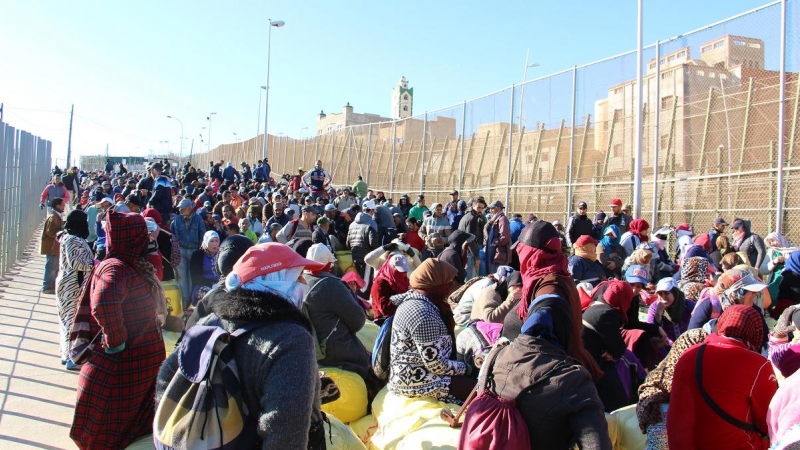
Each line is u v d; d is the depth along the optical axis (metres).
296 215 15.09
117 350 3.94
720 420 3.17
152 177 16.84
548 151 17.11
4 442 4.99
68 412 5.75
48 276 11.44
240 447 2.36
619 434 4.51
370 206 14.52
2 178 12.15
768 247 10.08
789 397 2.41
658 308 6.56
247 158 55.50
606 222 13.25
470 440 3.12
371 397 5.55
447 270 4.78
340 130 34.09
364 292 10.80
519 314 4.34
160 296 4.30
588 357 3.59
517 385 3.14
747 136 12.43
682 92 13.82
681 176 13.83
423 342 4.57
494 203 12.76
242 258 2.63
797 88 11.60
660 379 3.85
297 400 2.24
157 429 2.48
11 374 6.67
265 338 2.35
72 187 22.23
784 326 5.27
